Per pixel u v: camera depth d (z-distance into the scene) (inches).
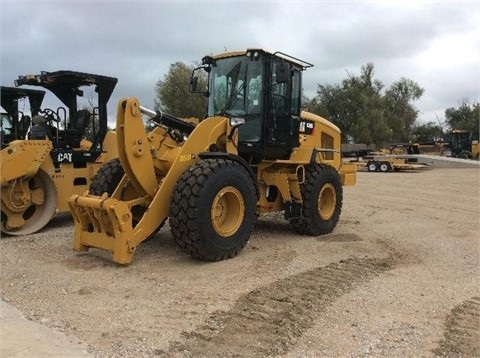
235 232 225.6
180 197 208.7
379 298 179.5
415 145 1483.8
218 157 226.5
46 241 268.2
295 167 284.2
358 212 395.9
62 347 134.1
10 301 169.6
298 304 169.8
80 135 356.2
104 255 229.0
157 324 151.0
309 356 133.9
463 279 207.5
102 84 347.6
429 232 308.2
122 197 232.8
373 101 1748.3
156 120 232.7
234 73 271.9
